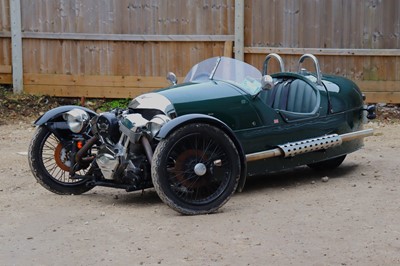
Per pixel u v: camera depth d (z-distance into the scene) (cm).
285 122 755
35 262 532
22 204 712
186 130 643
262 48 1277
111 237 588
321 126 785
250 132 734
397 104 1283
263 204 691
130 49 1314
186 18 1295
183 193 654
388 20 1263
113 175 690
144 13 1303
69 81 1332
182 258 530
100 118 693
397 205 672
